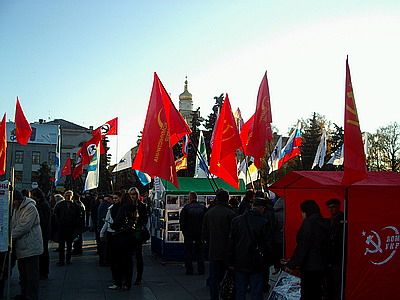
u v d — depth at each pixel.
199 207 11.41
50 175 60.72
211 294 8.12
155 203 14.59
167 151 9.69
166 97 10.77
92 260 13.84
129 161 18.80
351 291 6.70
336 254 6.91
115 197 10.79
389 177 7.44
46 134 69.25
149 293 9.14
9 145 66.56
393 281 6.84
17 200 8.00
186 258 11.34
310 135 47.62
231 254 7.10
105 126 21.56
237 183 10.87
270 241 6.98
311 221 6.72
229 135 10.88
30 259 8.06
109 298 8.68
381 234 6.83
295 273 7.80
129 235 9.39
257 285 6.95
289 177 8.45
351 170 6.17
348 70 6.39
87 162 20.97
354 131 6.24
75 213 12.79
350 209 6.75
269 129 11.77
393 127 46.41
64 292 9.22
